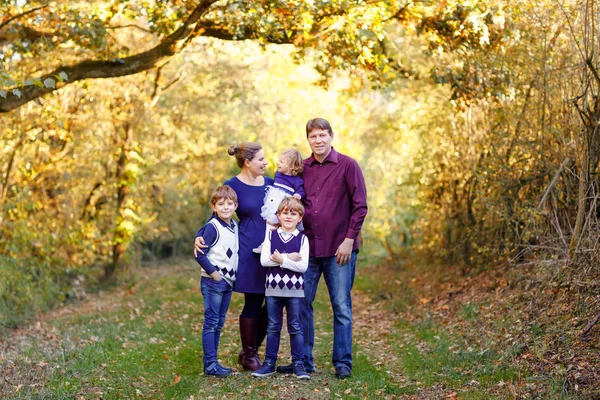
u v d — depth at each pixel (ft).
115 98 45.32
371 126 56.08
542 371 16.75
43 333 27.09
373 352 22.27
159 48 27.84
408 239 52.60
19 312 33.04
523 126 27.53
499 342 20.08
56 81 26.73
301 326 17.97
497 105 29.66
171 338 24.75
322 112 52.19
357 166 17.70
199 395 16.15
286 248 17.07
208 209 69.41
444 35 28.53
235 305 34.06
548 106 24.88
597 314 18.33
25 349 22.29
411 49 38.88
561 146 24.57
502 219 27.78
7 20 26.50
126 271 48.88
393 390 16.85
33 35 28.22
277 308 17.60
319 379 17.52
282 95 52.47
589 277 20.36
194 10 26.32
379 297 35.88
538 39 26.17
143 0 28.50
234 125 60.29
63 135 40.04
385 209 56.29
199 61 50.62
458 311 26.58
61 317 32.81
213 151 57.72
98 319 30.01
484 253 31.30
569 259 21.58
